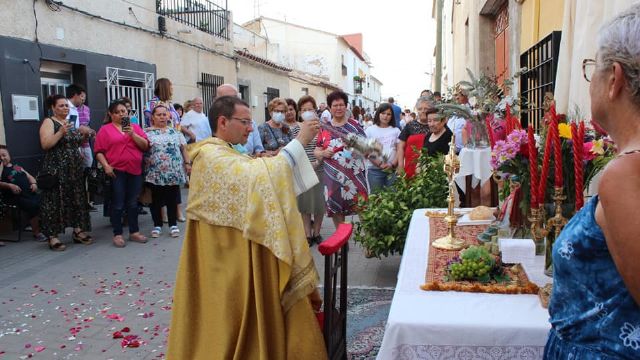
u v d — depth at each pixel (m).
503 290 2.23
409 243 3.13
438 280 2.41
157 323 4.19
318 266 5.64
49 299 4.77
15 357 3.61
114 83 9.69
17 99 7.53
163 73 11.67
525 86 7.73
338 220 5.94
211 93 14.12
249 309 2.43
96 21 9.34
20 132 7.62
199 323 2.58
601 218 1.27
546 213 2.35
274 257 2.41
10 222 7.46
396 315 2.03
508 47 9.43
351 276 5.26
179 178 7.02
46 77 8.46
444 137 5.71
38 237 7.07
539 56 6.85
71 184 6.57
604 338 1.31
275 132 6.57
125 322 4.21
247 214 2.35
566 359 1.40
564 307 1.42
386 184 6.59
